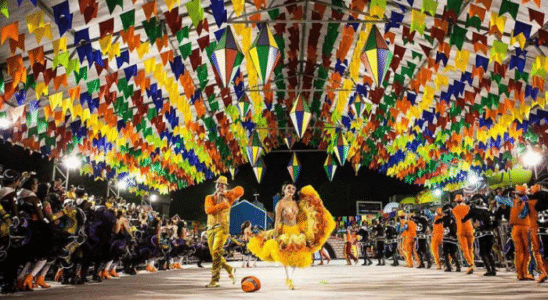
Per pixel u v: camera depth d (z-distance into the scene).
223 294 4.53
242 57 4.23
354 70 7.84
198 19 4.54
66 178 10.84
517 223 6.15
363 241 13.09
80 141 9.41
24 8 4.95
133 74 6.00
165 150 12.27
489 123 8.99
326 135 13.92
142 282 6.46
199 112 9.01
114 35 6.28
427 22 6.73
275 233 5.12
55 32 5.64
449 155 13.41
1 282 5.28
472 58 7.29
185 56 5.40
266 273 8.68
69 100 6.26
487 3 4.69
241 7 4.90
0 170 8.05
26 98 7.04
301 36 9.23
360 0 5.71
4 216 4.30
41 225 4.89
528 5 5.52
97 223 6.34
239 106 8.05
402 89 8.90
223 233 5.64
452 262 10.59
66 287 5.61
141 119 8.65
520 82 6.80
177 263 12.09
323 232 5.10
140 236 8.95
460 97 8.77
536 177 10.39
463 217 7.50
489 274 7.20
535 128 8.88
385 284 5.69
